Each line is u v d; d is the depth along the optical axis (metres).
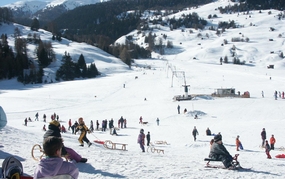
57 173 3.94
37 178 3.92
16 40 134.88
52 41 171.12
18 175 4.62
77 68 110.69
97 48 173.62
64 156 8.61
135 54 183.25
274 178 9.27
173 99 54.25
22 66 110.75
